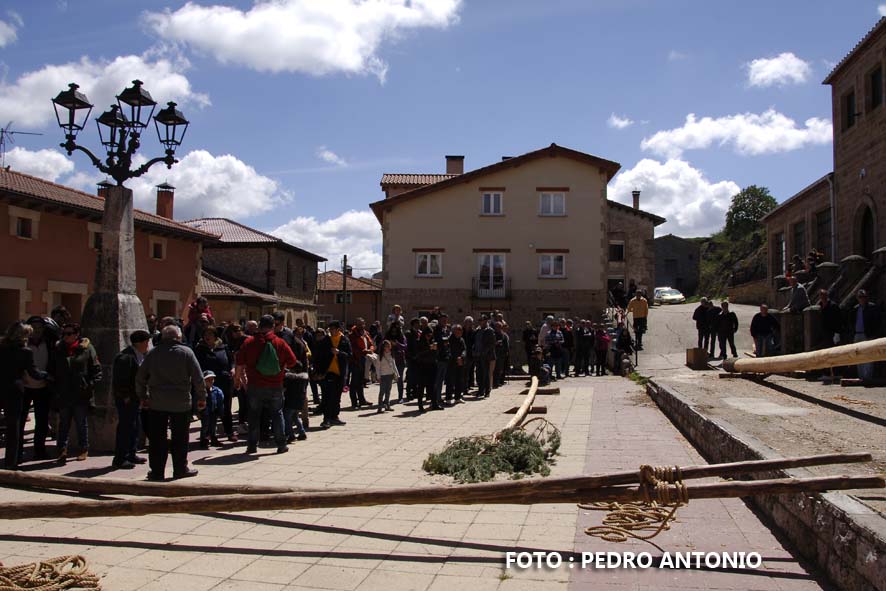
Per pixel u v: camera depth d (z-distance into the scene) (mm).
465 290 33250
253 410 9562
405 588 4691
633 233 47750
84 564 5078
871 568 3967
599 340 22922
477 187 33438
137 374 7973
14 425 8383
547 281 33062
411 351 14531
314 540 5734
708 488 5387
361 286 60219
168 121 10617
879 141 20875
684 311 38281
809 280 22031
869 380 12305
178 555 5375
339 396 12227
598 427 11625
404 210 33656
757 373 14742
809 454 6484
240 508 5887
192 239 26906
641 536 5691
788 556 5164
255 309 33812
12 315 18828
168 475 8156
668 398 12703
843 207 23750
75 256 20828
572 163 33219
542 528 6012
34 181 20703
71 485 6742
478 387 18484
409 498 5793
